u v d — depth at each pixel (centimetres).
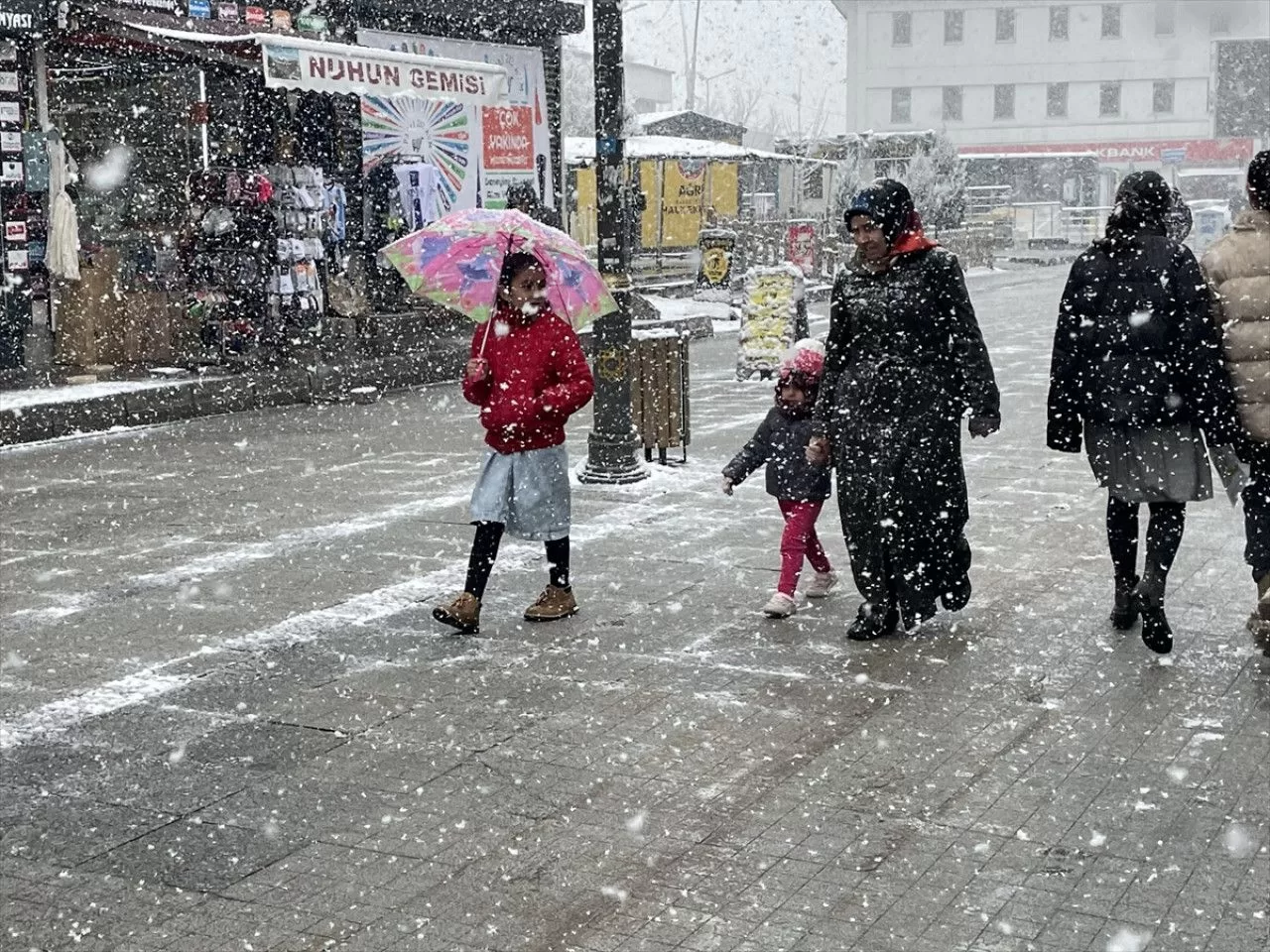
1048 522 907
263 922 410
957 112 7519
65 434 1377
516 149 2206
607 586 776
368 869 443
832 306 677
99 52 1622
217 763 533
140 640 693
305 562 844
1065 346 640
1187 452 618
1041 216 5391
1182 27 7262
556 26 2242
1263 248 605
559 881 432
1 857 455
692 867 439
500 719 573
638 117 4416
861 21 7531
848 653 652
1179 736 538
